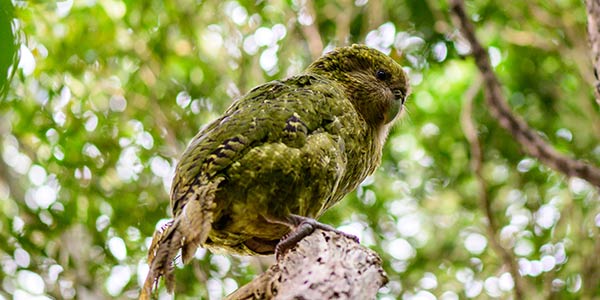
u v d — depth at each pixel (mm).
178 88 12625
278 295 4656
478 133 13586
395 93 7664
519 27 13711
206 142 6074
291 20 12641
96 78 12555
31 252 11883
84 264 12031
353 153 6777
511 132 9758
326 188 6301
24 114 12180
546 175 13680
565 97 13828
